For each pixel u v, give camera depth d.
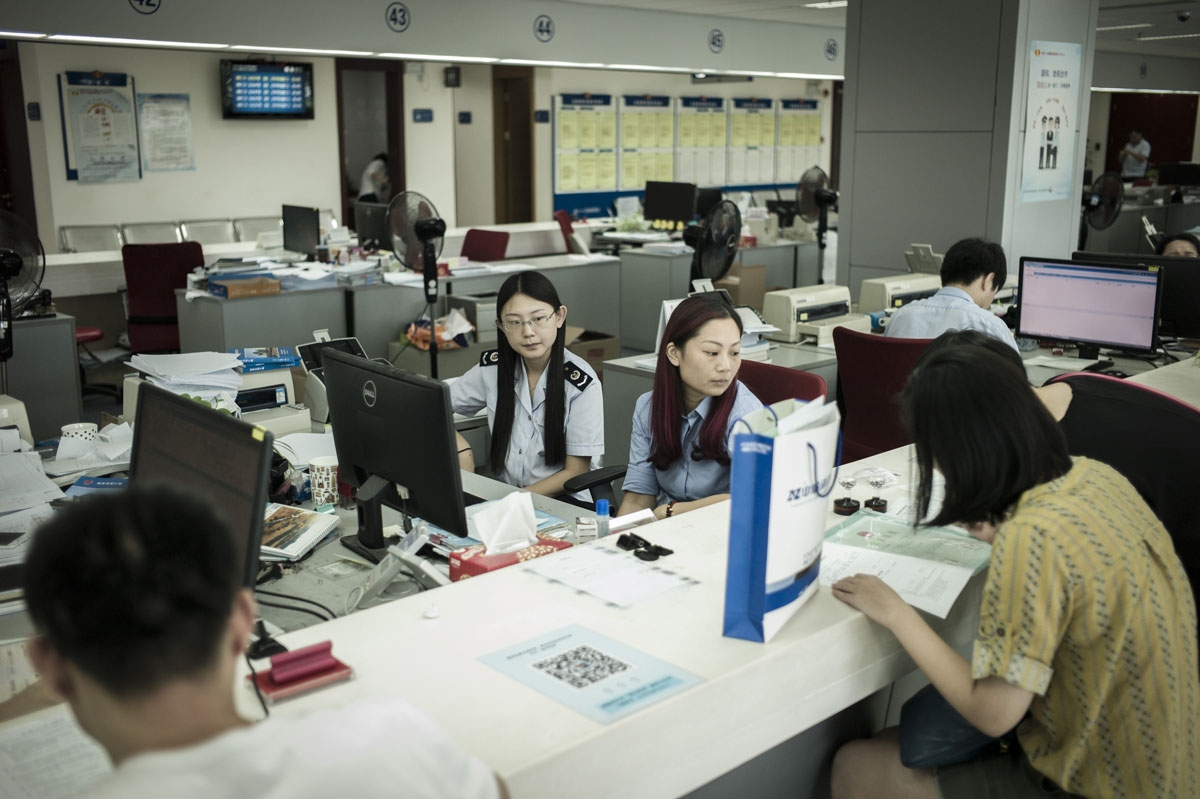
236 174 9.07
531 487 2.65
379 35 6.68
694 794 1.52
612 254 8.41
